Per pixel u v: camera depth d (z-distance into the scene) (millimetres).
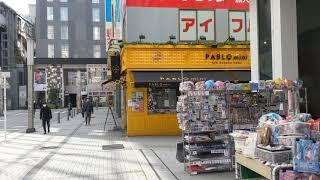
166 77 19141
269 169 6035
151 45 19562
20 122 35281
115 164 11945
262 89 10008
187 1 20531
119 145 16297
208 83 10242
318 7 9617
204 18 20734
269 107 10453
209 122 10352
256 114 10492
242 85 10148
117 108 38219
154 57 19609
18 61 78562
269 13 10930
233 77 19578
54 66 81000
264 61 11289
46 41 83312
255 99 10539
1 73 20297
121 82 23188
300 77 10141
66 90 82062
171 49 19703
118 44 22531
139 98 19812
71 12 84562
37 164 12328
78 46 84750
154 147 15398
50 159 13227
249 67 20203
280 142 6215
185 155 10523
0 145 17281
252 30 11781
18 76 76562
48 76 79625
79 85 61250
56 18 84000
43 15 83500
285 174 5527
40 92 78500
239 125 10398
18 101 75062
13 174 10922
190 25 20562
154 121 19828
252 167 6789
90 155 13867
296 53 10164
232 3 21016
